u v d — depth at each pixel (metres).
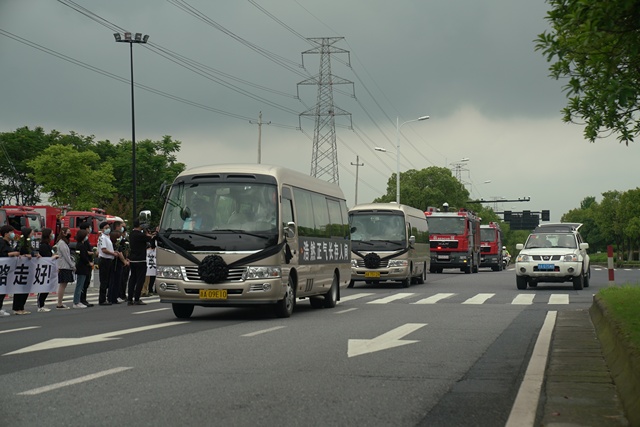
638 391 6.92
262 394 7.83
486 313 18.67
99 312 19.42
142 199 99.81
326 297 21.19
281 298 17.17
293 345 11.97
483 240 63.59
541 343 12.26
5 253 18.89
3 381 8.56
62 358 10.42
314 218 20.19
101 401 7.43
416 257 33.84
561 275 29.11
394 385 8.41
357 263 31.69
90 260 21.53
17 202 102.19
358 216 32.22
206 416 6.77
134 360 10.23
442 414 6.92
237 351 11.21
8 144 98.88
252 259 16.75
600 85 8.50
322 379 8.77
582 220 165.62
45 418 6.67
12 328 14.93
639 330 10.36
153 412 6.93
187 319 17.16
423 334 13.76
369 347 11.76
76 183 94.12
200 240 16.89
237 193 17.36
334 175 62.34
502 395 7.86
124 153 100.38
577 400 7.50
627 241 117.88
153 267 25.62
